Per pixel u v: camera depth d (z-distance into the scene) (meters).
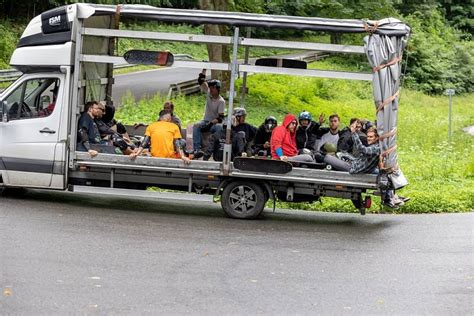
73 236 15.02
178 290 11.77
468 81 74.94
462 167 26.91
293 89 41.19
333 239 16.42
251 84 39.75
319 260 14.32
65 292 11.32
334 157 17.94
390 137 17.53
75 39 18.38
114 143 18.94
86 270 12.61
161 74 50.09
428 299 11.90
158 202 20.42
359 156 17.69
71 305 10.71
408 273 13.57
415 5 85.50
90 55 18.34
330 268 13.73
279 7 65.56
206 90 21.03
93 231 15.62
